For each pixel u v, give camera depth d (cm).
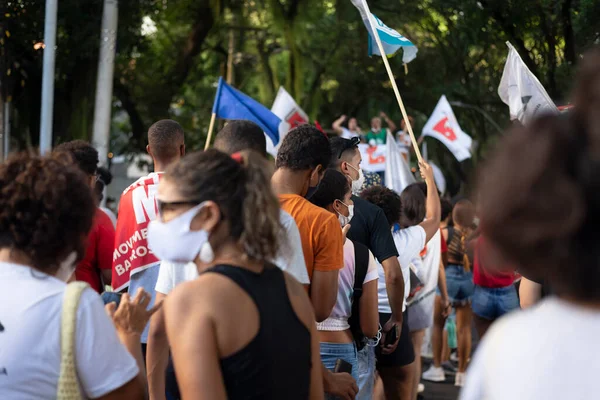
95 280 474
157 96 2033
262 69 2320
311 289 373
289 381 240
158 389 312
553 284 160
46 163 244
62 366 229
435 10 2086
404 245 567
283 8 2114
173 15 1955
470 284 880
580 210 148
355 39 2338
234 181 241
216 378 226
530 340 157
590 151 149
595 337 154
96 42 1528
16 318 229
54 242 238
